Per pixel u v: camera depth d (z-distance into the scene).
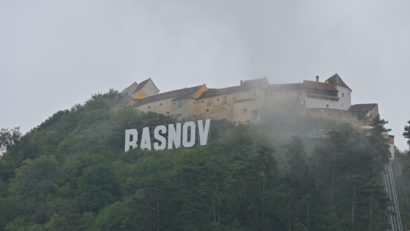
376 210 190.12
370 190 188.62
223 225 178.50
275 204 181.62
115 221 182.00
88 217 192.75
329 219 185.00
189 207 173.75
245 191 181.88
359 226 186.25
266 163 188.62
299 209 184.12
